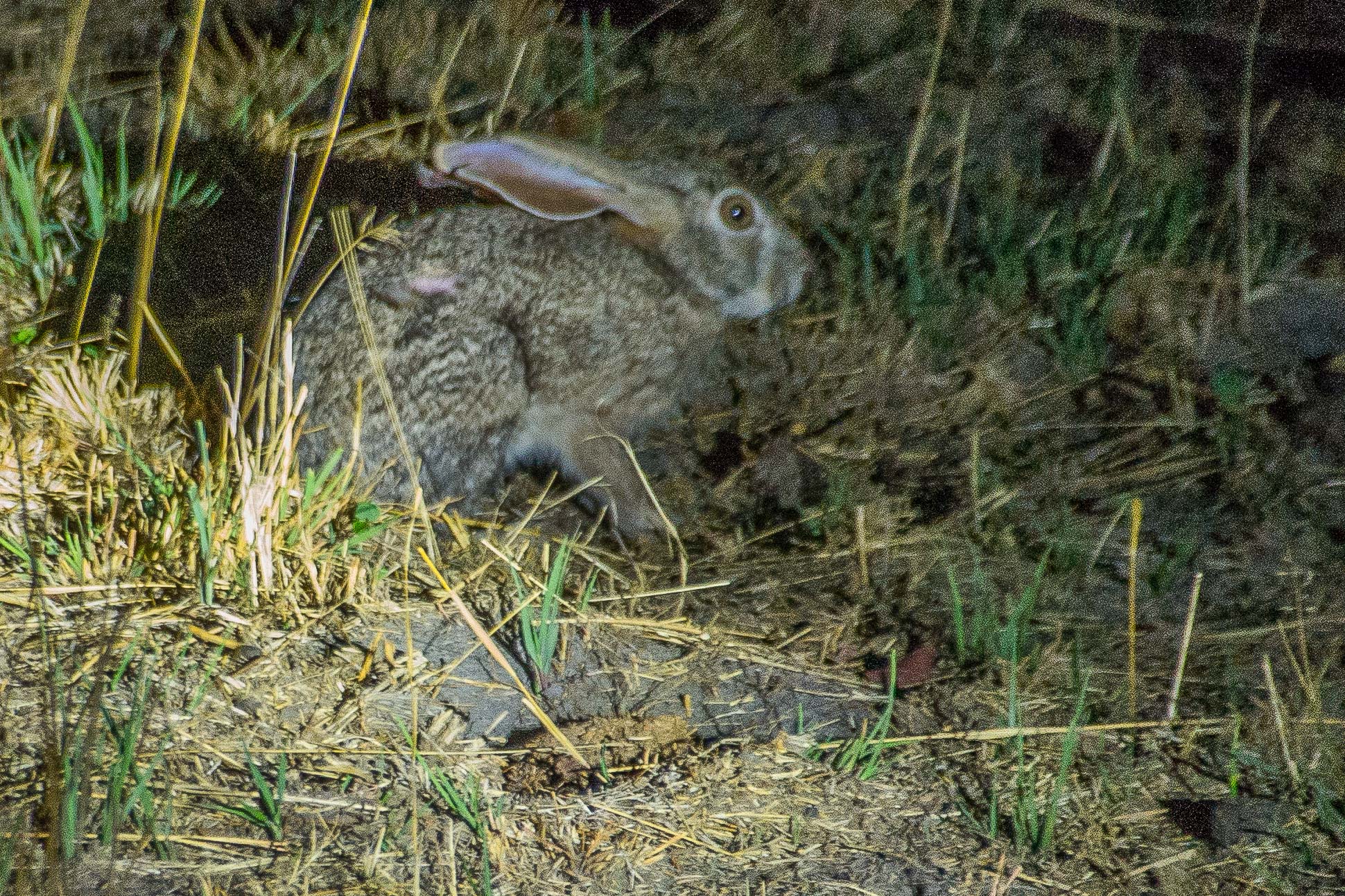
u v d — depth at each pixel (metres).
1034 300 10.74
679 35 13.24
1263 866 6.59
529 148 8.54
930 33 13.40
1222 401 9.88
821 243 11.09
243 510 7.44
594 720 7.24
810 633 8.13
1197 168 11.95
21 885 5.47
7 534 7.48
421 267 8.51
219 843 6.11
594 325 8.80
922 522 9.03
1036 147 12.21
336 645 7.39
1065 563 8.60
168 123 11.24
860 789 6.93
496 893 6.06
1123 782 7.08
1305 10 13.86
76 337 8.45
